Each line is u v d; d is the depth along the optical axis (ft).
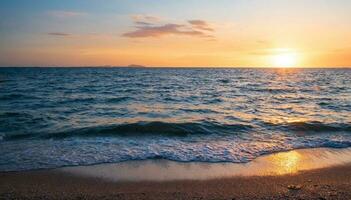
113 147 32.99
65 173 25.13
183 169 26.37
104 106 67.97
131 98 83.97
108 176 24.56
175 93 100.83
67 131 40.52
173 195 20.77
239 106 68.74
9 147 32.86
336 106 68.59
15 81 165.27
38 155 29.89
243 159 29.32
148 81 178.09
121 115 55.62
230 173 25.48
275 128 43.73
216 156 30.09
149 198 20.20
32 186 22.29
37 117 51.88
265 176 24.82
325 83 162.50
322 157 30.32
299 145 34.60
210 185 22.77
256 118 51.98
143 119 51.03
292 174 25.36
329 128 43.21
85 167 26.63
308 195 20.68
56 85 134.92
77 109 62.75
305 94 99.19
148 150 31.83
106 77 231.50
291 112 59.77
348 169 26.73
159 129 41.47
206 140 36.88
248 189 22.00
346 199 19.92
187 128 42.42
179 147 33.27
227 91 109.40
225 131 41.83
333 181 23.75
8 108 63.16
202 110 61.93
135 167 26.73
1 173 24.97
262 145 34.50
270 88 123.75
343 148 33.58
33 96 86.12
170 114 56.80
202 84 151.12
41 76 238.68
